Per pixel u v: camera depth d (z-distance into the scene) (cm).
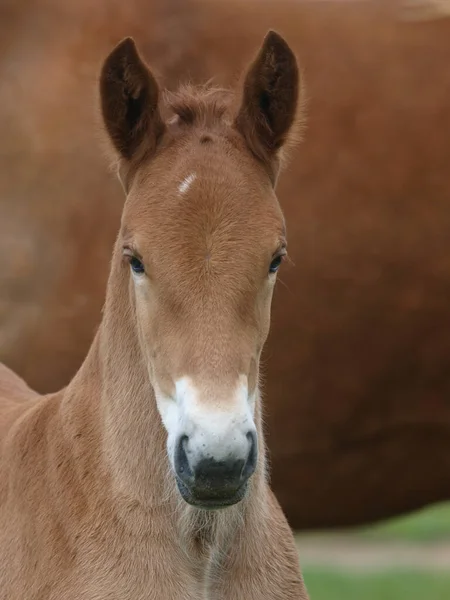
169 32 1077
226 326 597
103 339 703
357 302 1055
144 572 656
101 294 1072
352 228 1047
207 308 598
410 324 1062
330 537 2477
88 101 1074
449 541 2408
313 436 1091
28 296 1086
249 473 584
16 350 1091
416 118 1045
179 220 613
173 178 632
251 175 642
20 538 693
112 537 661
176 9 1084
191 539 666
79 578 655
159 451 657
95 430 691
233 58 1066
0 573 696
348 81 1052
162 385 618
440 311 1059
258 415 689
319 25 1071
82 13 1093
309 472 1113
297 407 1079
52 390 1098
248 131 666
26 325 1088
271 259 625
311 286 1053
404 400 1084
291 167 1046
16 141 1083
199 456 570
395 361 1070
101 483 674
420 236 1045
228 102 690
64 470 691
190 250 607
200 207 615
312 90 1052
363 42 1062
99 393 699
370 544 2397
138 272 632
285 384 1072
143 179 653
